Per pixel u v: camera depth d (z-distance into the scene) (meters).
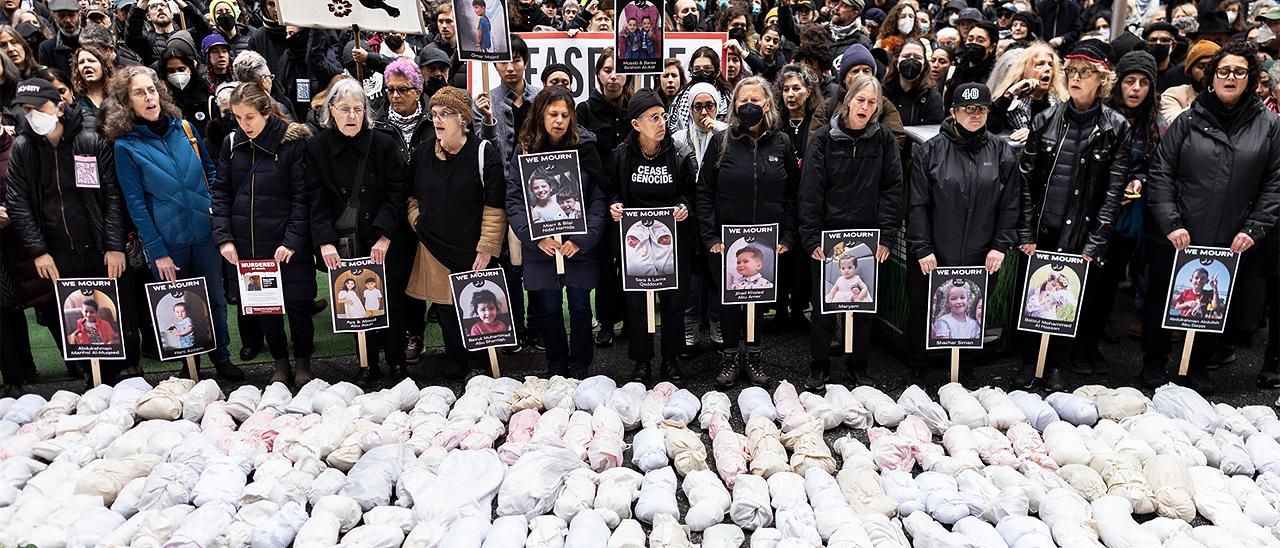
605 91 5.70
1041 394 4.96
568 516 3.67
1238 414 4.45
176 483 3.80
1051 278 4.69
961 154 4.55
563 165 4.55
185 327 4.89
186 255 4.93
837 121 4.61
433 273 4.94
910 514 3.70
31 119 4.44
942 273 4.68
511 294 5.54
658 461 4.09
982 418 4.47
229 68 6.71
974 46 6.34
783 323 5.96
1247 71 4.36
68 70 6.85
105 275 4.85
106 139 4.65
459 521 3.55
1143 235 5.05
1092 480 3.86
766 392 4.80
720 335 5.55
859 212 4.66
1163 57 6.62
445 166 4.68
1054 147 4.59
